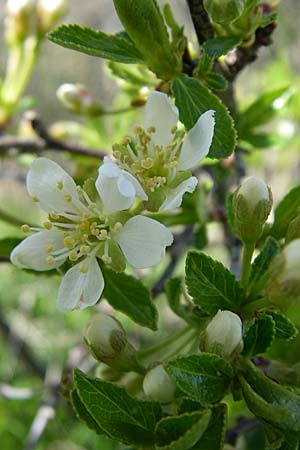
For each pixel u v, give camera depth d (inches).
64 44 3.7
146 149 3.7
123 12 3.6
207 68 3.8
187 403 3.1
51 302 10.6
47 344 10.2
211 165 5.3
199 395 3.0
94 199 3.7
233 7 3.5
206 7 3.6
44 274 4.4
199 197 4.8
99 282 3.5
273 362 3.9
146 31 3.7
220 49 3.7
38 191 3.7
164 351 3.8
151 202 3.6
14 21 6.2
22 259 3.6
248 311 3.4
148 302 4.0
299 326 4.1
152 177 3.7
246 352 3.2
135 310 4.0
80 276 3.5
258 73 8.8
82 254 3.5
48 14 6.1
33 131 6.2
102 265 4.0
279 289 3.2
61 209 3.7
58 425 9.3
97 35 3.8
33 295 10.6
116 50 3.8
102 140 6.6
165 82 4.0
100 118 6.5
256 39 4.0
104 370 3.9
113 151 3.7
